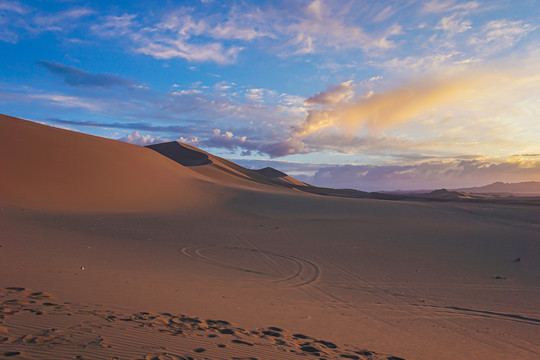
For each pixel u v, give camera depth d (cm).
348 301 1142
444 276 1570
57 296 780
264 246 2112
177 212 3334
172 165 6056
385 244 2300
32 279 922
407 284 1418
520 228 3178
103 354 462
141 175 4469
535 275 1645
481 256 2031
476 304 1191
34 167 3512
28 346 458
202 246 1995
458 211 4159
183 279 1201
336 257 1880
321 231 2728
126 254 1566
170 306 829
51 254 1348
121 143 5803
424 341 810
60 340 495
